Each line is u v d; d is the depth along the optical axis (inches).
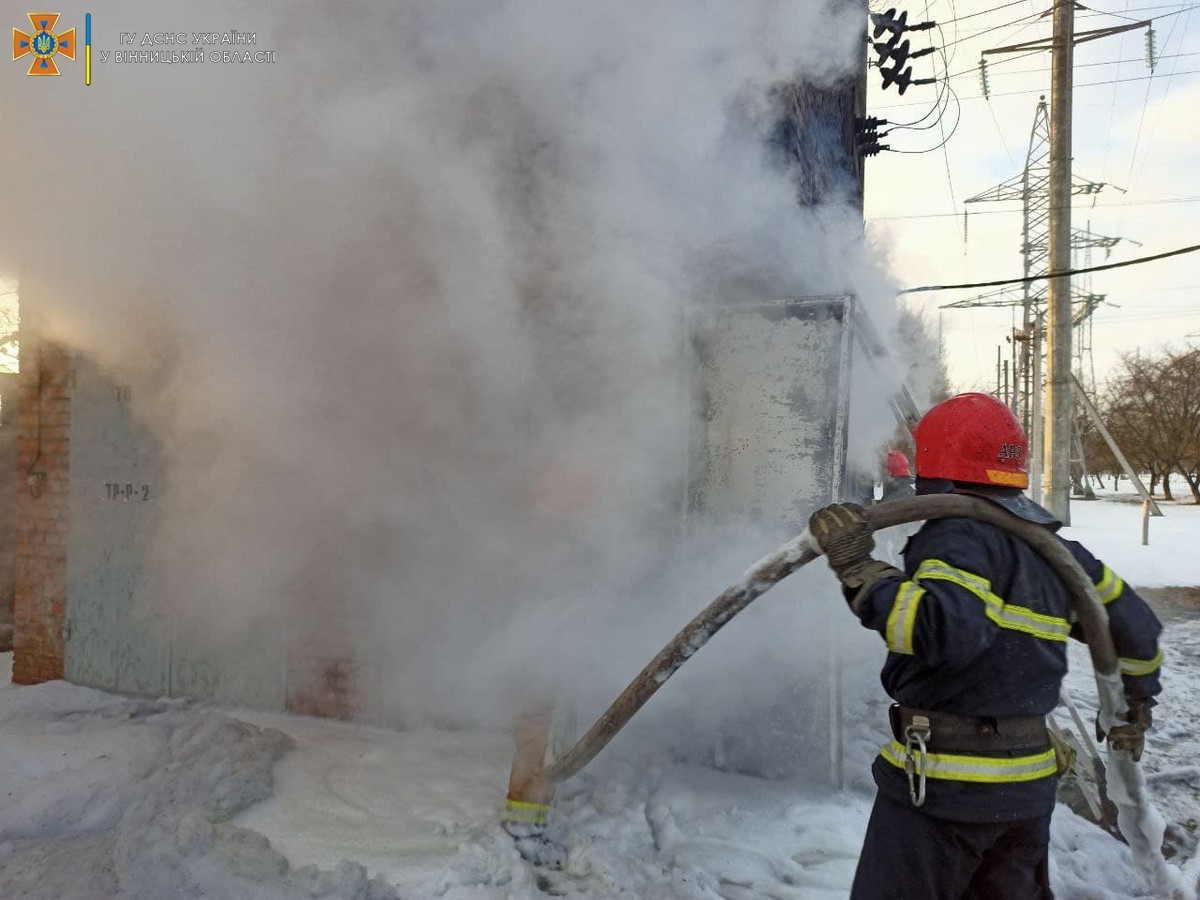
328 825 129.2
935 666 72.6
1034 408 909.8
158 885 106.5
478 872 114.3
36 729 166.1
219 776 137.9
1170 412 1296.8
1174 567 449.1
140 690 189.9
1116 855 124.0
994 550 75.4
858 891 77.9
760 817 133.8
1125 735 84.2
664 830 128.2
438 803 136.1
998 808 72.5
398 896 109.3
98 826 127.3
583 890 113.2
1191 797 151.7
